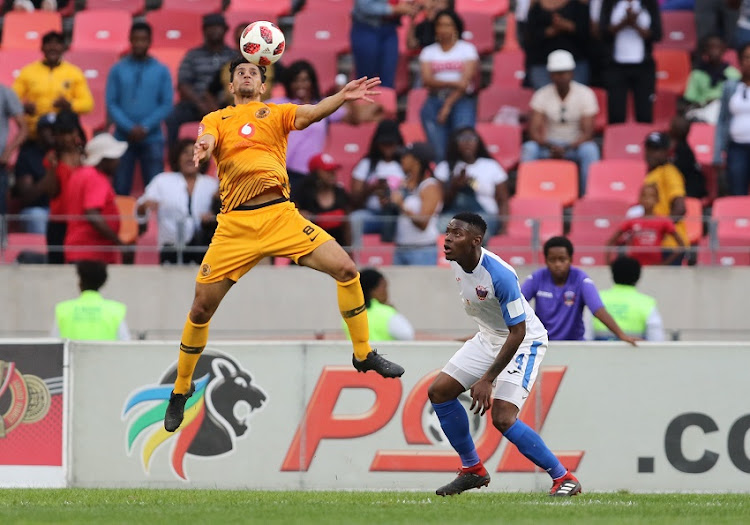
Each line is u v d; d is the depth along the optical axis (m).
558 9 55.38
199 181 46.06
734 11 58.69
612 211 49.31
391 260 45.78
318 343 32.62
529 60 56.62
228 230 24.05
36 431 32.38
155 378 32.56
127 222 45.81
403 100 58.66
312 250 24.06
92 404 32.50
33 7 63.47
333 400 32.56
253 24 24.41
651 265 45.47
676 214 46.81
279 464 32.47
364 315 24.59
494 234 46.22
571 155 51.72
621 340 33.19
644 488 32.44
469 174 47.28
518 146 53.41
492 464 32.31
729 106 50.62
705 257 45.66
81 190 45.09
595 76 56.53
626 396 32.53
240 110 24.16
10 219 46.22
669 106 56.97
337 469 32.47
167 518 22.09
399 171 48.03
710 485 32.47
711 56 56.31
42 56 57.66
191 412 32.53
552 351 32.56
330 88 57.62
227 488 32.41
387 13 55.94
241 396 32.56
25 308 45.12
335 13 60.75
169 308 45.12
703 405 32.53
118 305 36.69
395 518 22.19
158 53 57.66
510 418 26.70
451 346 32.47
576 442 32.47
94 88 57.03
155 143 51.09
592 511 24.02
